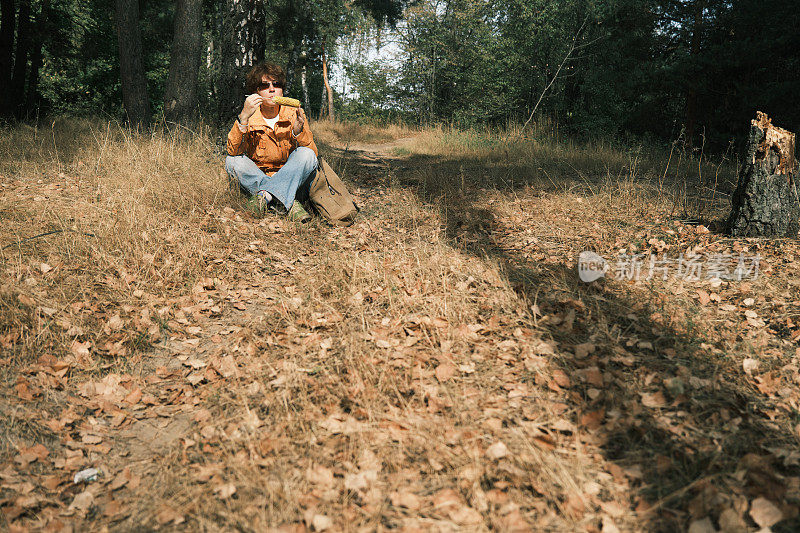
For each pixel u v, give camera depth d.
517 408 2.41
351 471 2.08
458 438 2.20
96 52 18.05
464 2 23.84
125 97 10.01
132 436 2.41
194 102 9.20
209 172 5.88
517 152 10.80
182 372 2.88
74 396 2.64
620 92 14.17
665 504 1.87
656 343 2.91
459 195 6.34
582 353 2.77
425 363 2.78
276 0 22.33
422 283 3.56
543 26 16.16
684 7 14.16
